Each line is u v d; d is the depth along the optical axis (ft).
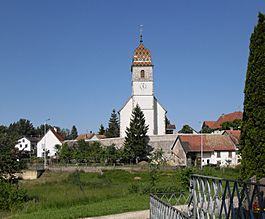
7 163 98.37
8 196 82.79
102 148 256.11
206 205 38.47
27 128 531.91
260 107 58.59
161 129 278.67
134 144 246.47
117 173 188.24
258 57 59.47
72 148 281.13
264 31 59.72
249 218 29.12
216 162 234.99
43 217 67.31
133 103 276.82
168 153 254.06
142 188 100.01
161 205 51.16
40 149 361.10
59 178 175.73
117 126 414.41
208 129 345.31
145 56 280.92
